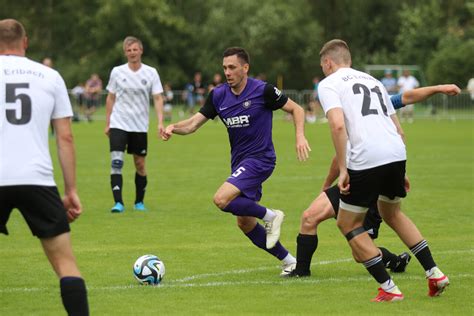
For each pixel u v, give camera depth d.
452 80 146.62
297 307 20.30
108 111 37.31
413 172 53.31
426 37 173.25
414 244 21.38
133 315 19.48
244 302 20.81
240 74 24.64
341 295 21.58
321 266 25.50
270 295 21.58
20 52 17.75
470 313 19.69
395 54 180.00
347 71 21.23
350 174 20.45
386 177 20.52
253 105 24.67
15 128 16.78
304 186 46.12
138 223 33.91
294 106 24.86
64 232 16.91
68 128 17.42
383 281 20.83
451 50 149.38
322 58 21.80
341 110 20.17
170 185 46.75
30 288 22.53
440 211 37.00
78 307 16.72
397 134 20.94
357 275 24.17
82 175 51.66
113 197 40.88
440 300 21.03
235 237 30.84
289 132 96.56
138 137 37.25
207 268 25.31
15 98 16.91
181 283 23.06
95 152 68.38
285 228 33.00
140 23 181.00
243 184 24.12
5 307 20.36
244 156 24.92
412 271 24.91
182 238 30.61
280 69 178.12
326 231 31.97
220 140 84.94
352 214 20.72
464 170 54.56
